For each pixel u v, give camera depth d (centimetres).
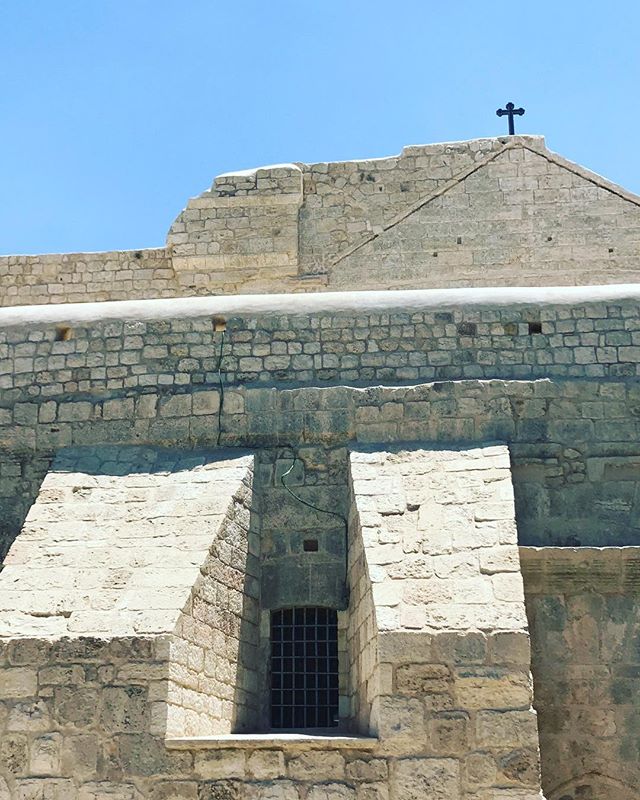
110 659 1173
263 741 1127
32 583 1282
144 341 1609
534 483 1481
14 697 1171
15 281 2605
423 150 2578
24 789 1144
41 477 1573
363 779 1111
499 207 2531
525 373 1555
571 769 1262
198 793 1125
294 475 1520
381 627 1156
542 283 2489
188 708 1203
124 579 1278
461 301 1594
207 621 1288
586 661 1295
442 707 1125
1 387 1617
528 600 1317
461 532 1279
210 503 1410
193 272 2573
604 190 2516
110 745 1148
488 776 1102
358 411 1532
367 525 1309
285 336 1597
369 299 1608
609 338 1562
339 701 1399
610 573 1313
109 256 2600
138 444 1565
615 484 1480
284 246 2561
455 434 1508
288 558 1477
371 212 2567
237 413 1556
